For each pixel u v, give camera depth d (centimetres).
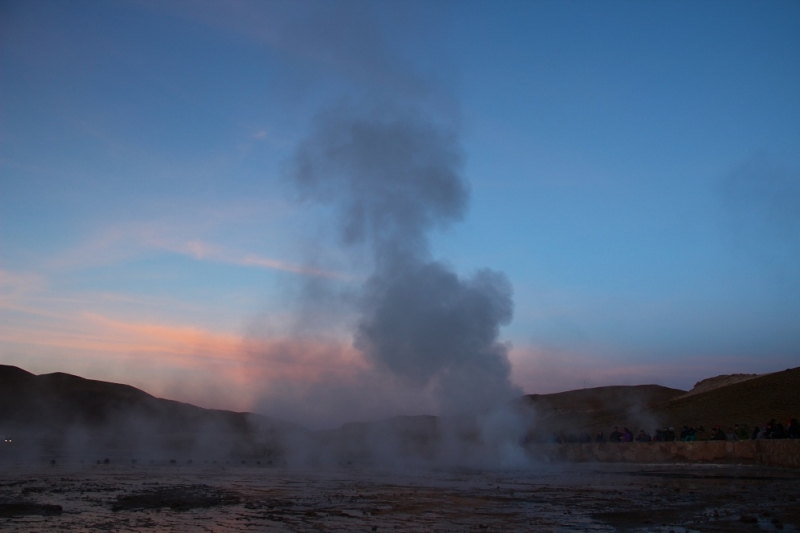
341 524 1081
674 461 2928
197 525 1064
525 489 1775
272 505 1368
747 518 1095
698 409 4600
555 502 1427
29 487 1755
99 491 1652
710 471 2402
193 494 1584
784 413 3825
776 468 2403
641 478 2177
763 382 4703
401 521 1120
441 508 1313
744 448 2633
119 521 1109
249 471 2712
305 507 1333
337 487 1856
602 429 5047
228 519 1142
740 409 4222
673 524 1073
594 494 1606
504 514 1217
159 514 1211
